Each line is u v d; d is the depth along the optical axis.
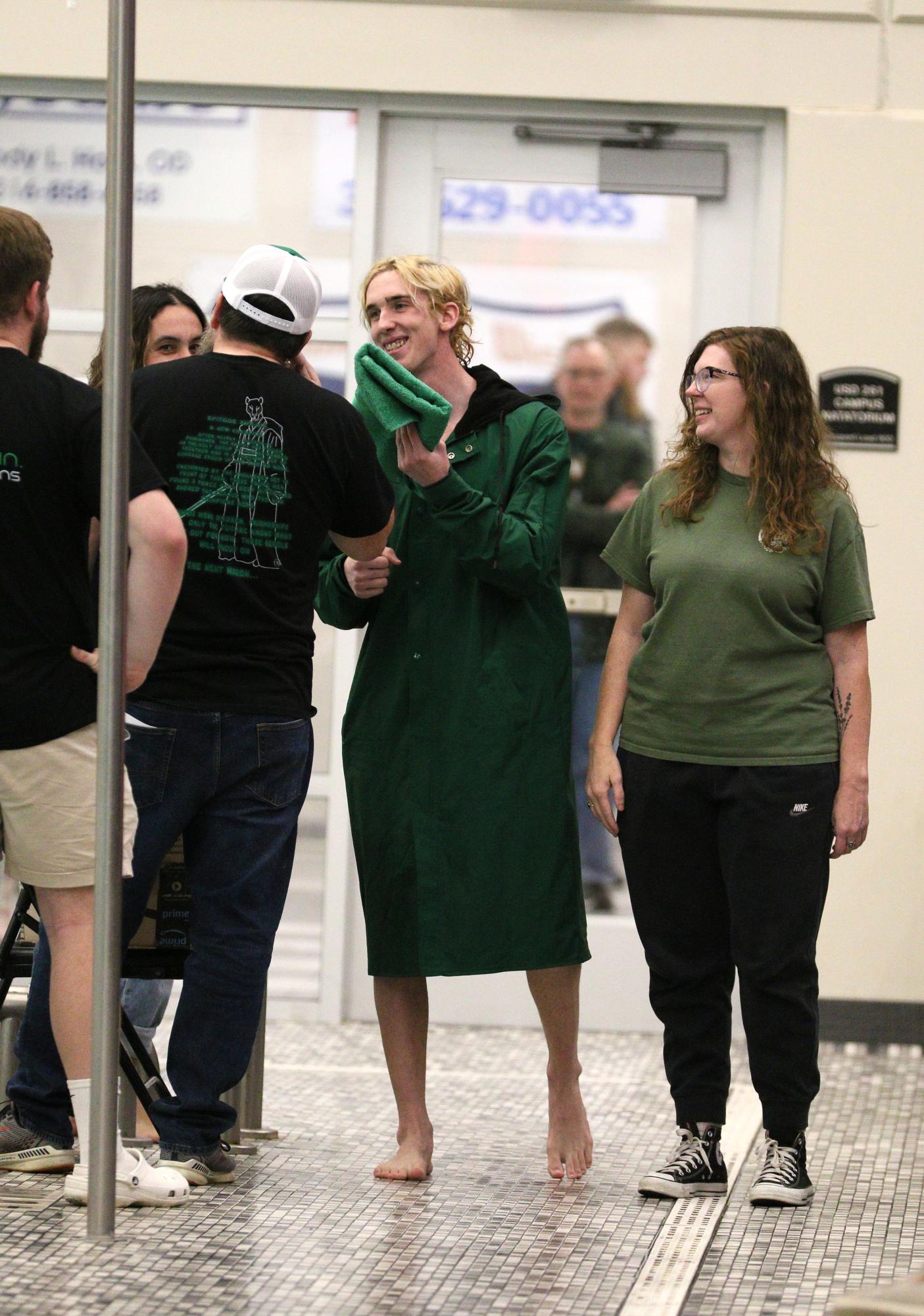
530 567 9.61
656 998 9.80
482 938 9.75
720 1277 8.20
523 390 15.00
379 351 9.40
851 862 14.35
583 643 14.94
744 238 14.88
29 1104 9.42
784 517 9.42
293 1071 12.89
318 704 14.88
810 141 14.46
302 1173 9.88
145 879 8.96
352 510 9.38
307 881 14.88
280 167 14.86
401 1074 10.02
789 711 9.48
